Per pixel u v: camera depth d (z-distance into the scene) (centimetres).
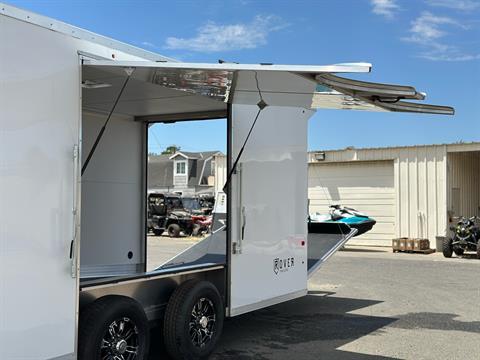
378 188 1791
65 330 360
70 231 363
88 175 638
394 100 449
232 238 541
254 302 573
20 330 330
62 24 364
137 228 697
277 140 620
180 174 3778
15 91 329
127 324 421
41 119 344
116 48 421
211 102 600
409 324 670
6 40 324
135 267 690
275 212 612
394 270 1173
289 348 559
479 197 1911
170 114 677
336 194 1864
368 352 546
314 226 911
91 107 629
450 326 659
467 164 1827
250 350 550
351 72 347
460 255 1495
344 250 1677
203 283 504
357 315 721
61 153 358
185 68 389
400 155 1739
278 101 500
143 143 706
